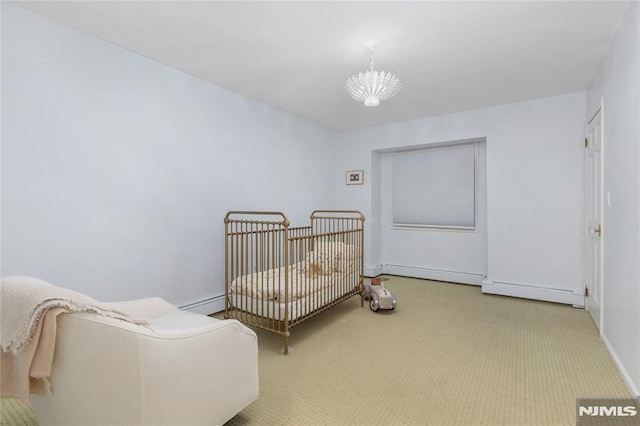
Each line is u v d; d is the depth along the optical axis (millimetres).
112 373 1077
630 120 1896
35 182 2057
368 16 2051
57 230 2158
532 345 2459
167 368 1175
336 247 3203
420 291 4125
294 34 2283
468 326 2891
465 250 4551
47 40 2100
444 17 2061
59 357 1074
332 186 5184
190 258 3016
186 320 1867
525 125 3740
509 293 3830
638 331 1733
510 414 1627
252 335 1575
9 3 1943
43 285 1114
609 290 2332
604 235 2484
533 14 2029
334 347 2471
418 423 1568
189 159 3002
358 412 1660
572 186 3482
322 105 3918
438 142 4418
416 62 2725
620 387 1858
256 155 3740
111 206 2441
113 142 2449
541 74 2973
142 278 2643
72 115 2221
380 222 5270
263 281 2719
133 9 1995
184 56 2645
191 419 1260
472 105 3906
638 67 1760
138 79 2602
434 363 2191
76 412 1104
